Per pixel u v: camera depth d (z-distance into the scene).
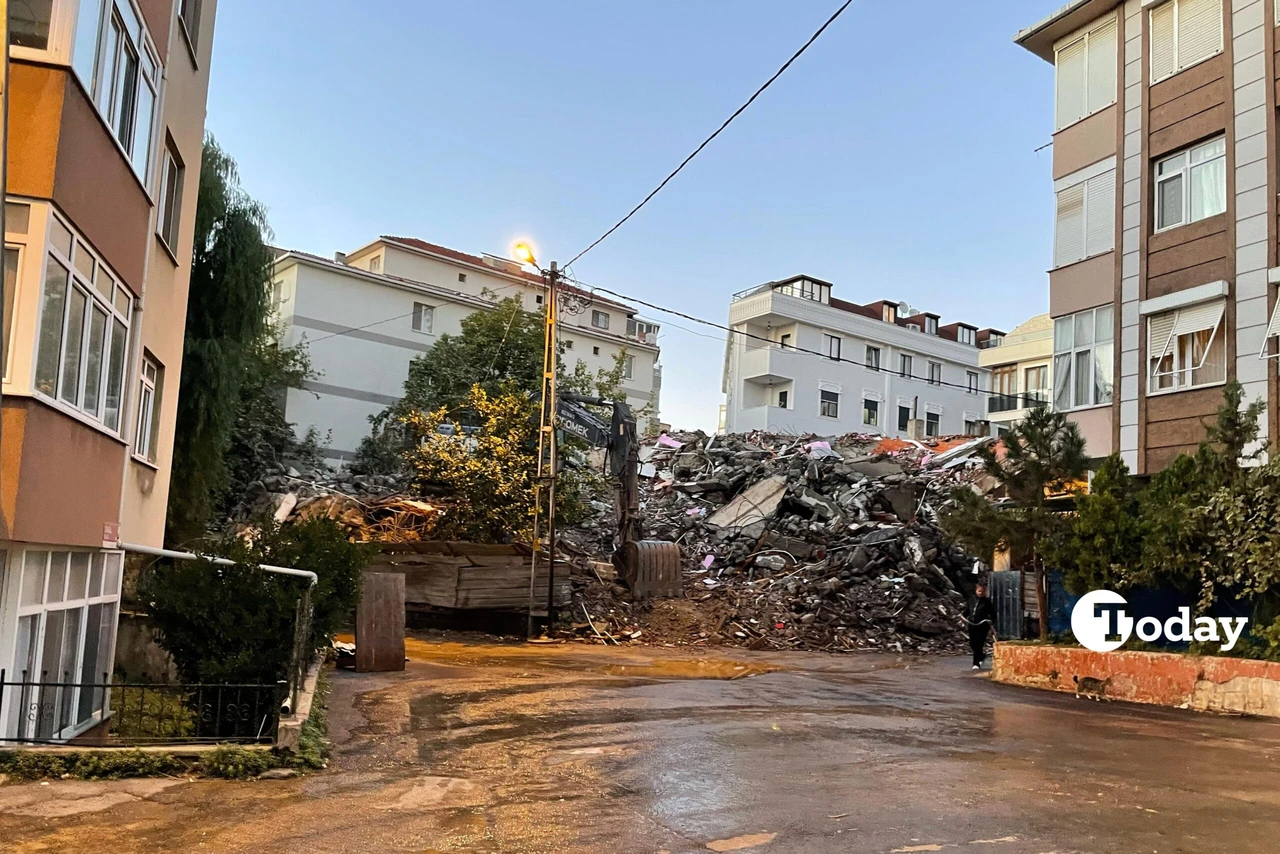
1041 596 16.23
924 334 58.34
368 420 42.88
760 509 30.20
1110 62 20.66
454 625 22.83
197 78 14.66
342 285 44.38
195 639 9.54
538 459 23.84
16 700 7.40
